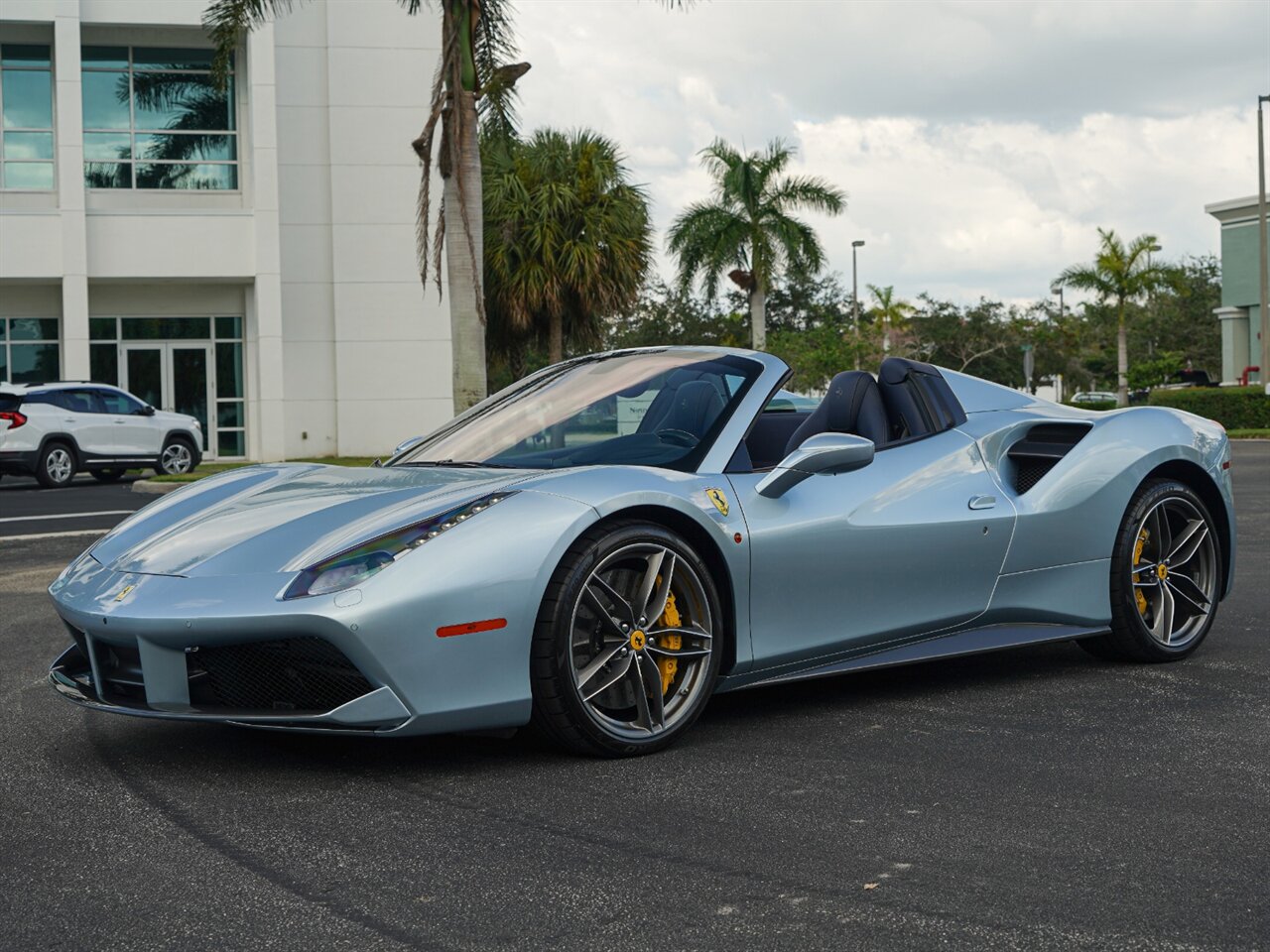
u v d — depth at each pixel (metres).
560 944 2.11
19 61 21.62
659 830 2.70
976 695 4.00
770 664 3.58
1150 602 4.49
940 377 4.33
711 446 3.63
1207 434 4.62
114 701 3.21
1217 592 4.59
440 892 2.35
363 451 23.44
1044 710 3.78
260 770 3.19
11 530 10.27
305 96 23.11
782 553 3.56
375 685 2.96
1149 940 2.11
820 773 3.13
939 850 2.55
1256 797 2.89
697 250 28.47
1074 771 3.12
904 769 3.16
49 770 3.23
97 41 21.88
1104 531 4.30
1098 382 60.44
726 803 2.88
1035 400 4.56
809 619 3.65
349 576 2.96
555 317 24.41
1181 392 28.53
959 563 3.96
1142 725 3.58
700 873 2.44
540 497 3.20
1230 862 2.47
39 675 4.47
